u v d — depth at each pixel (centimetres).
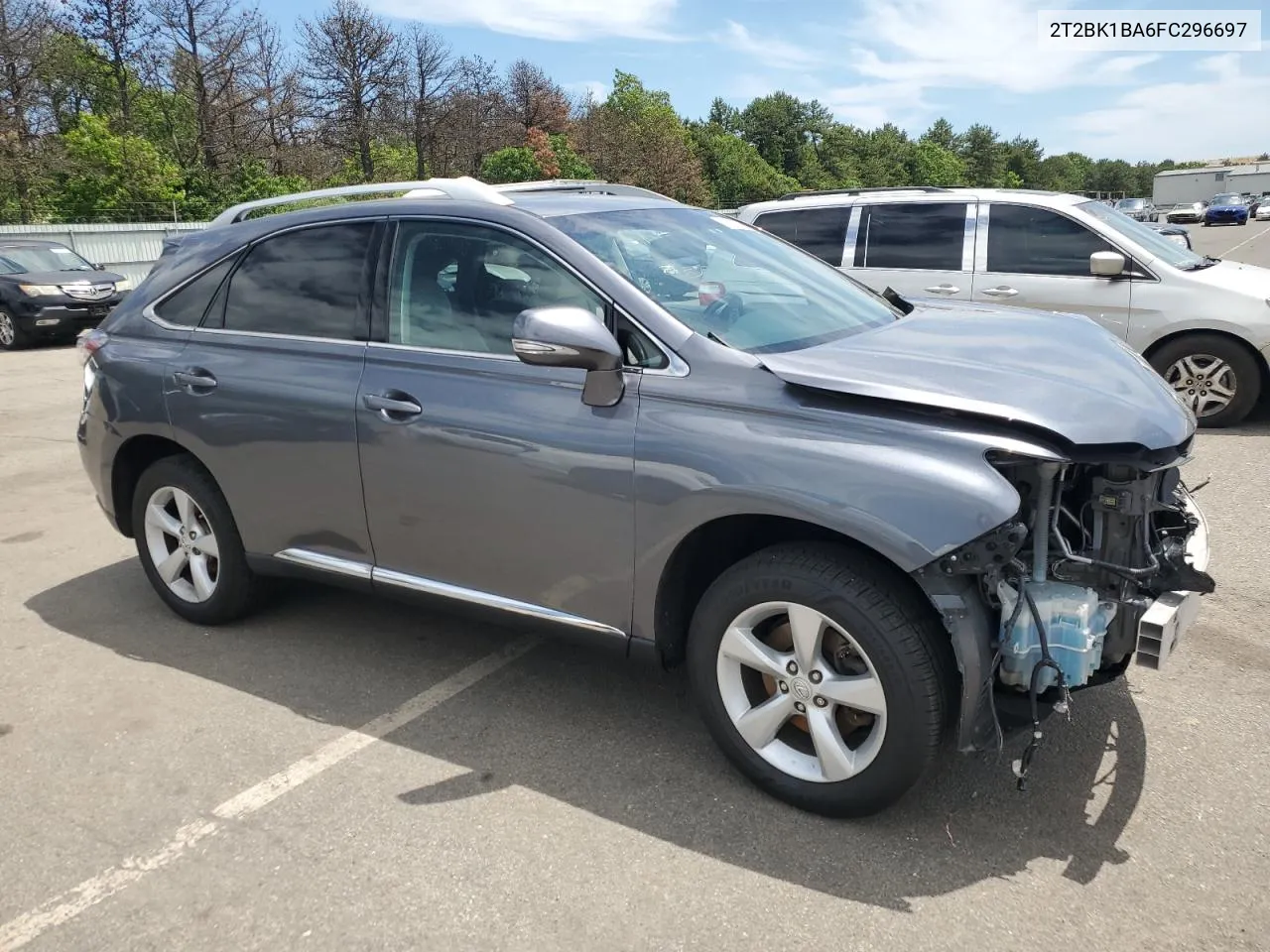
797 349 304
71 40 4225
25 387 1171
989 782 304
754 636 295
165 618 460
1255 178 8338
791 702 288
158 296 431
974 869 266
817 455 266
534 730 347
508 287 332
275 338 387
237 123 4519
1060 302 741
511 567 332
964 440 253
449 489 336
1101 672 280
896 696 265
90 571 527
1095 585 262
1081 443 249
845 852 275
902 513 252
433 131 5400
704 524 287
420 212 358
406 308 354
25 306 1528
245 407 385
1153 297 715
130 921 259
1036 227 755
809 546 279
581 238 329
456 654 411
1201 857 267
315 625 445
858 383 267
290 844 288
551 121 6656
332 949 246
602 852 279
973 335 329
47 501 667
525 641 422
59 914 262
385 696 376
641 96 7775
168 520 444
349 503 367
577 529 311
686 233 372
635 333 303
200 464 423
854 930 245
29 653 425
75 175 3584
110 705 376
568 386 312
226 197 3928
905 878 263
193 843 290
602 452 300
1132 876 261
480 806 303
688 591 313
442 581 354
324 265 379
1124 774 306
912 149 12294
